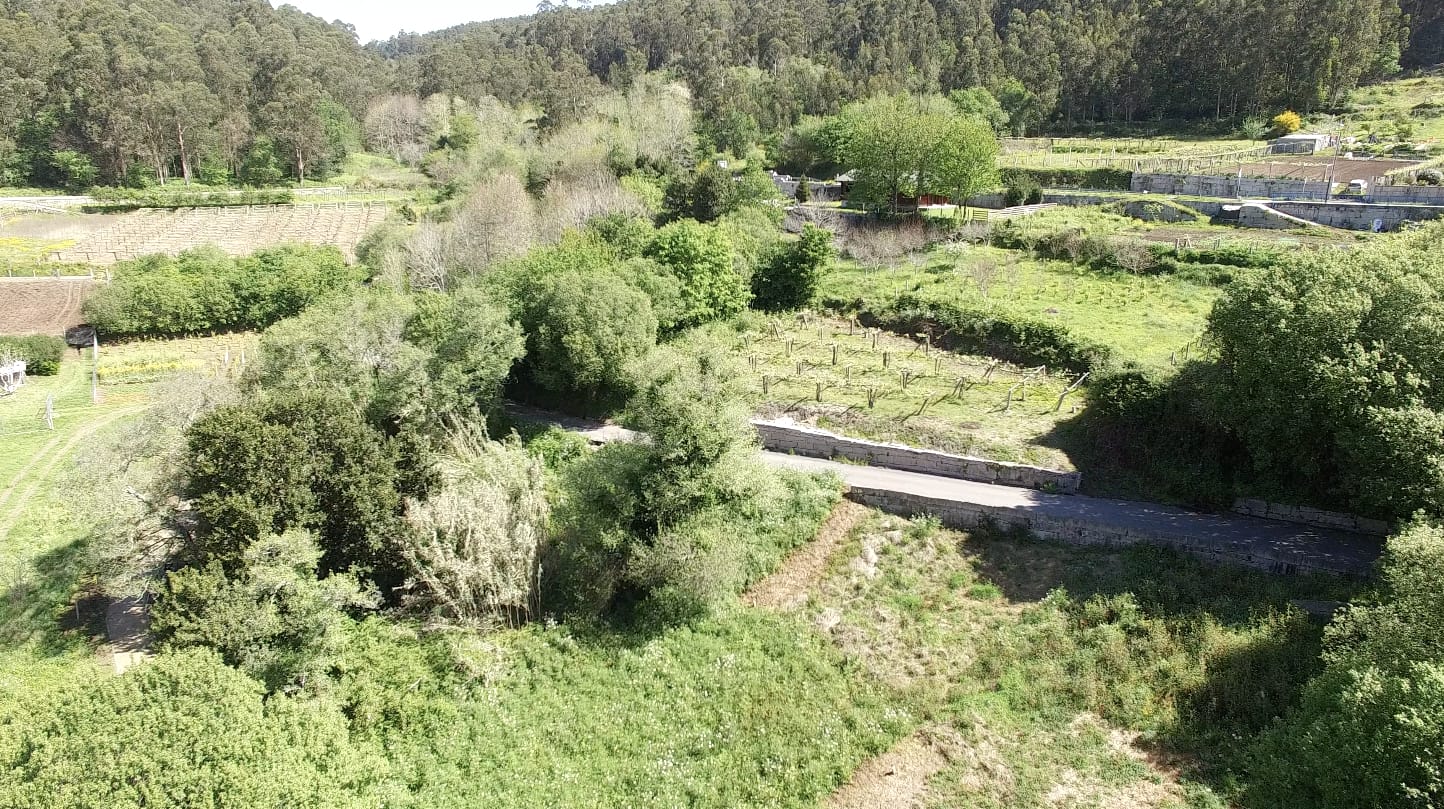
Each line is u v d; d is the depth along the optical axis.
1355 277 23.09
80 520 27.41
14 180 99.44
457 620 24.06
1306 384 22.47
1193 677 20.16
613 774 19.17
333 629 20.89
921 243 54.22
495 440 35.34
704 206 58.16
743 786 18.80
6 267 64.56
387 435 31.48
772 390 35.75
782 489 26.39
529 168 75.44
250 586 20.11
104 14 109.75
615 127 78.56
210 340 53.81
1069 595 23.53
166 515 24.56
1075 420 31.03
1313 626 20.45
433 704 20.89
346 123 124.31
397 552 25.16
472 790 18.72
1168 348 35.09
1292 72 91.44
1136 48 104.56
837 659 22.50
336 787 16.02
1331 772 14.59
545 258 41.81
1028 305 42.53
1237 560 23.47
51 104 101.25
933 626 23.38
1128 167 72.62
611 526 24.81
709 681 21.88
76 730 14.84
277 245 65.38
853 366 38.12
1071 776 18.55
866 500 28.28
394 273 52.78
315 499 24.14
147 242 77.75
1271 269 25.64
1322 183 56.38
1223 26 96.56
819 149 86.25
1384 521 23.53
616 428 36.19
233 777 14.44
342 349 34.72
